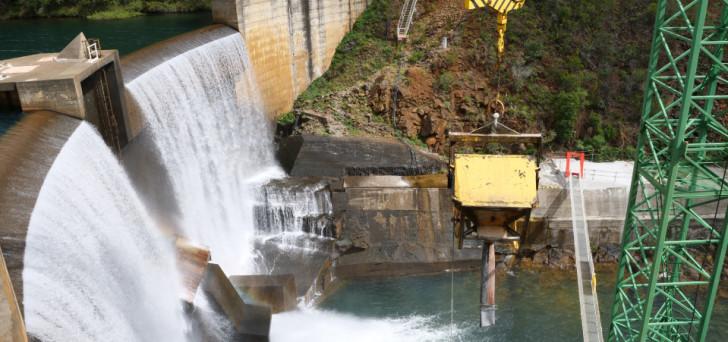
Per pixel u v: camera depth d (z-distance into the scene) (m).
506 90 63.22
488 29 66.62
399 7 72.88
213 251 45.38
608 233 50.19
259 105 59.28
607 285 46.94
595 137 60.66
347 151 56.12
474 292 46.00
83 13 84.62
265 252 48.34
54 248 24.36
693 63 23.19
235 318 35.88
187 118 46.00
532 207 26.94
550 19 67.62
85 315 24.77
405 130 60.88
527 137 28.20
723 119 56.91
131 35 73.69
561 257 49.19
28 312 20.75
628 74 65.00
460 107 62.03
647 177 27.20
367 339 40.09
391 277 48.41
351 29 72.62
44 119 31.17
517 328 41.69
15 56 61.56
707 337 40.59
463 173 27.59
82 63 34.72
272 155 59.47
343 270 48.59
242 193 51.22
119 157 37.66
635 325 42.50
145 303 30.06
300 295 43.31
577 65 64.25
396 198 50.88
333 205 51.06
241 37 55.81
